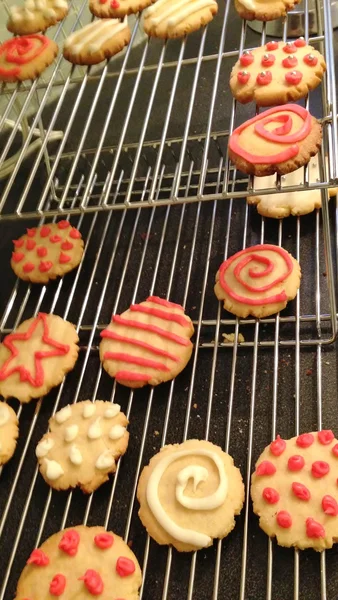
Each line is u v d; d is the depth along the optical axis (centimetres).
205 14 43
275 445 35
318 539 32
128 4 45
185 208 53
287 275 43
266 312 42
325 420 39
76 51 42
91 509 38
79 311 48
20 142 56
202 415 40
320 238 48
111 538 34
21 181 56
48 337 44
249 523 35
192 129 59
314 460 34
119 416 39
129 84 65
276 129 34
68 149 59
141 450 38
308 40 41
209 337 44
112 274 50
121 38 43
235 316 45
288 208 49
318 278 45
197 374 42
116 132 60
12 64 42
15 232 54
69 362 43
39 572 33
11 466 40
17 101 55
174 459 36
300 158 33
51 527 37
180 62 42
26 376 42
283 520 32
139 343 42
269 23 64
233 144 34
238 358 43
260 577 33
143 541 36
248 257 45
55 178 57
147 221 53
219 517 33
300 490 33
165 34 43
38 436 41
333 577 33
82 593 32
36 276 49
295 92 37
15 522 38
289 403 40
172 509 34
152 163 58
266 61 39
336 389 40
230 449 39
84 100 64
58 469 37
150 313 44
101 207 33
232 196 31
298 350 41
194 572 34
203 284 47
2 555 37
